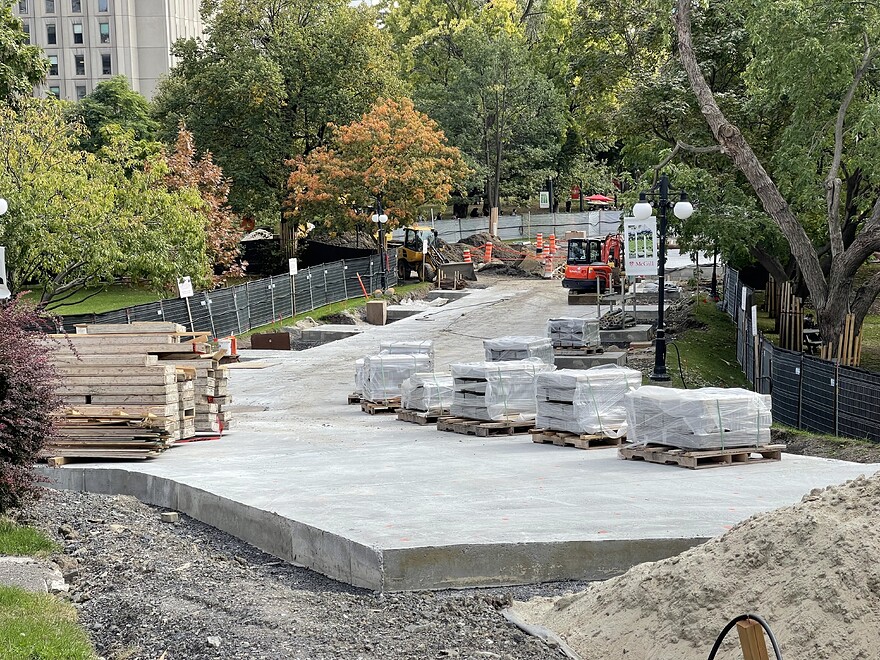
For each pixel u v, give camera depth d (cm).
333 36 6250
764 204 2997
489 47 7550
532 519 1200
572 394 1784
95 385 1808
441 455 1758
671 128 3962
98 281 3738
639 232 2605
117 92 7406
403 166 5731
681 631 803
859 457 1784
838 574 767
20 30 4191
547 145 7912
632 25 4372
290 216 5941
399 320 4669
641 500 1299
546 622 923
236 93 5903
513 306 4753
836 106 3052
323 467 1655
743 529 866
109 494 1645
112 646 907
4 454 1285
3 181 3288
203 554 1259
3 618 896
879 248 2797
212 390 2069
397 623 930
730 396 1563
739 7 3178
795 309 3253
